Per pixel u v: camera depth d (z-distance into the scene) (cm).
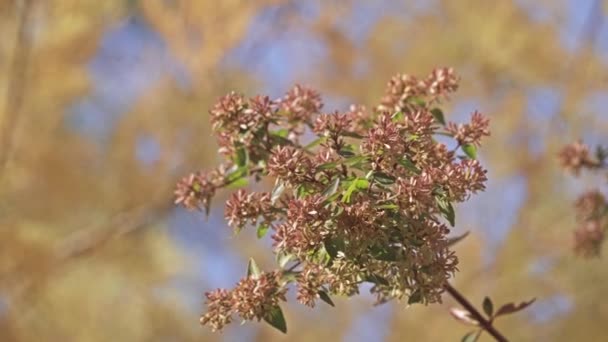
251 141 118
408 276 110
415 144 112
